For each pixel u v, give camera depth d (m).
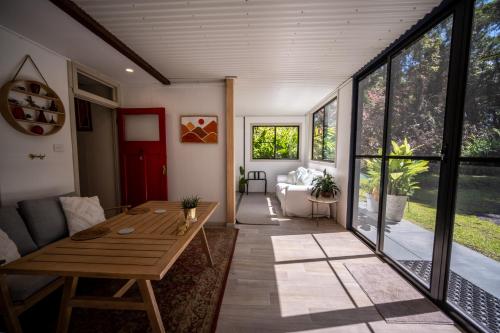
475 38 1.40
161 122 3.35
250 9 1.65
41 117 2.15
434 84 1.84
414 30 1.87
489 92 1.35
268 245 2.74
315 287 1.90
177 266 2.24
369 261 2.34
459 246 1.55
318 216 3.93
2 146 1.89
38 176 2.19
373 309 1.63
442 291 1.62
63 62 2.45
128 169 3.47
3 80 1.89
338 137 3.67
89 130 3.51
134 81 3.37
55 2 1.48
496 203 1.36
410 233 2.46
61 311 1.26
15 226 1.69
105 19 1.77
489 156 1.34
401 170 2.51
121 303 1.23
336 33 2.00
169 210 2.17
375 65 2.61
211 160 3.49
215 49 2.31
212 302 1.70
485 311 1.50
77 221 2.11
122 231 1.56
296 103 4.97
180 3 1.58
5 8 1.58
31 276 1.42
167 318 1.53
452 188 1.53
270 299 1.74
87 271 1.06
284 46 2.24
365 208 3.27
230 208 3.43
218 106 3.42
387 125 2.36
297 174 5.24
